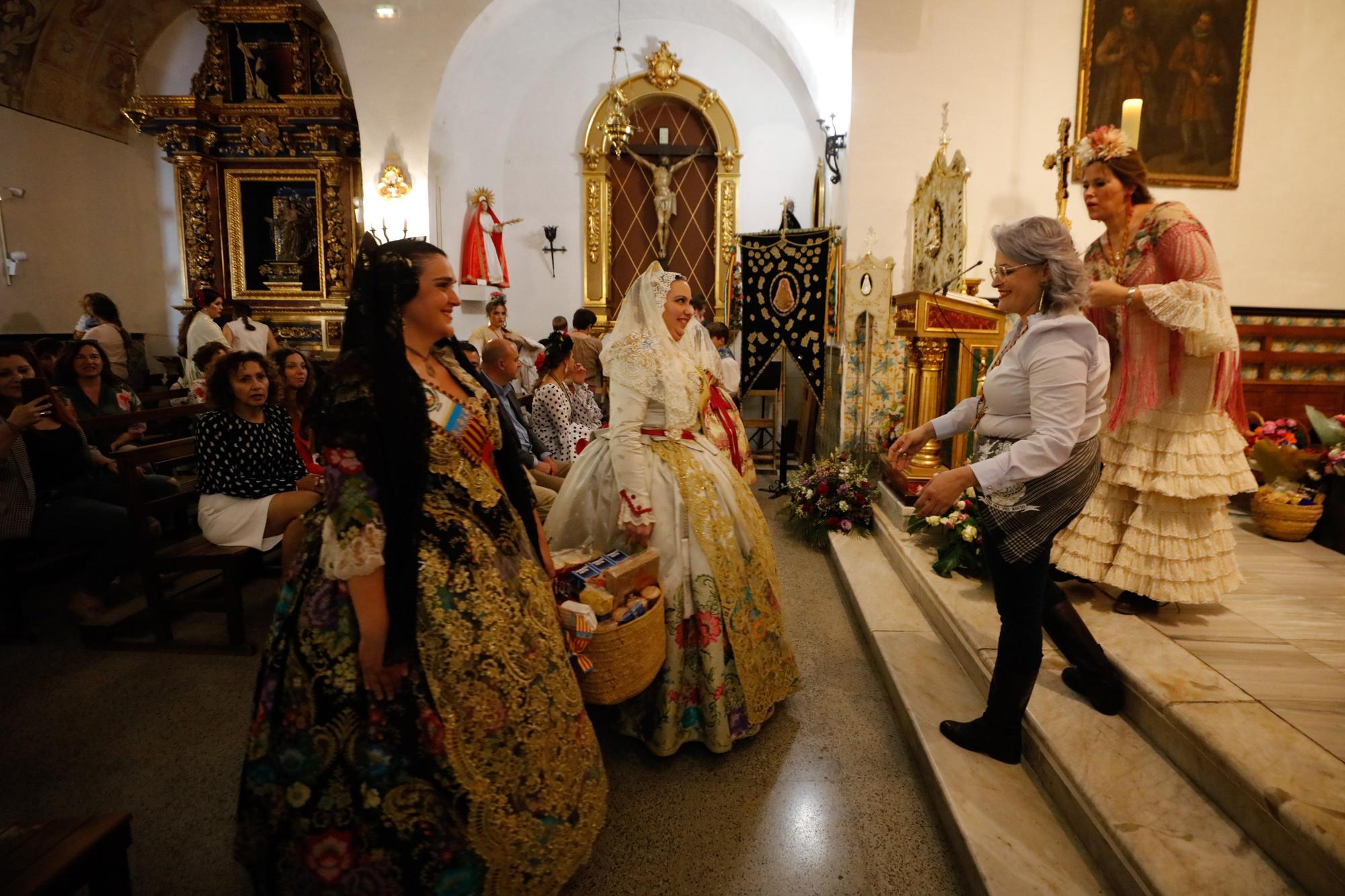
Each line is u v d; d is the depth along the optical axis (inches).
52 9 296.2
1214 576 94.7
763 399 322.7
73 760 93.5
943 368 167.6
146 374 277.6
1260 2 181.0
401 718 57.4
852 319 202.7
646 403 91.9
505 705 60.1
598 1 301.6
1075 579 114.7
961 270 165.2
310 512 63.4
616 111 286.2
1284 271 190.2
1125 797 69.7
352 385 56.0
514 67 313.1
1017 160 191.2
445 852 58.1
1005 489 72.0
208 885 73.2
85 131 323.6
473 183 313.7
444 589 58.8
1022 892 65.1
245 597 150.6
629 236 337.7
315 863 57.6
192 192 318.3
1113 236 98.8
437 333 62.7
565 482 102.2
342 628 58.4
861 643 130.3
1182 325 85.6
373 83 270.5
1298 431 145.9
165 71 341.4
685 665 92.8
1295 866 58.5
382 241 277.0
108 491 152.0
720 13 295.0
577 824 65.2
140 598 140.6
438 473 61.0
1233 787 65.9
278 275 325.7
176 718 103.7
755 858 77.4
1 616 130.4
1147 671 82.7
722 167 328.8
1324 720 72.2
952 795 78.9
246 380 122.1
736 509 96.0
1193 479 91.8
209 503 126.0
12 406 137.7
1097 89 185.6
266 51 317.7
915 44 189.8
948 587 125.3
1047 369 67.6
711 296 341.1
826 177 268.8
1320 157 185.6
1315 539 137.1
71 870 47.6
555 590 81.4
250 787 59.8
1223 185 186.5
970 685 102.9
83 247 324.5
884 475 185.9
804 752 96.1
